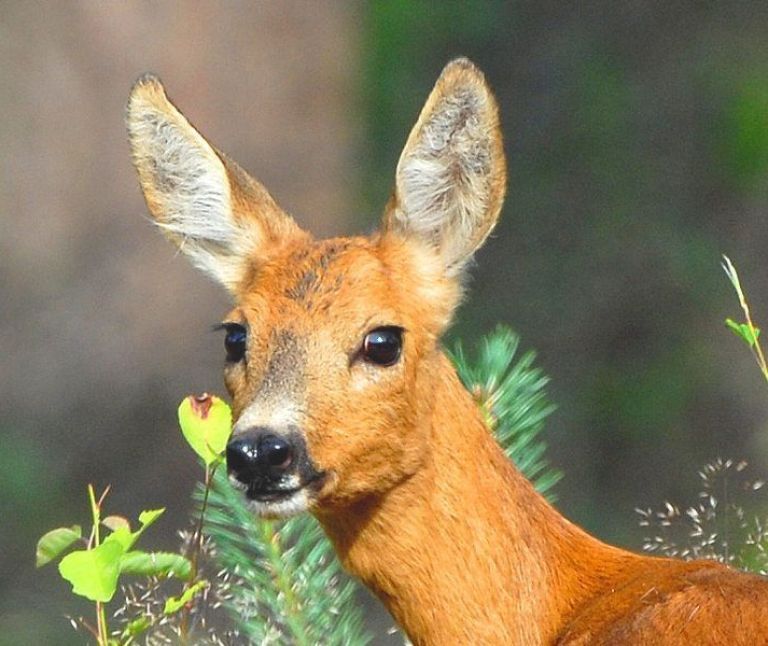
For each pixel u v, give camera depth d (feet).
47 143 56.95
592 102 72.23
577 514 59.31
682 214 68.85
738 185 69.00
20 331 56.80
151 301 56.95
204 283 57.26
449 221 29.58
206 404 27.76
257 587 29.63
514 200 70.08
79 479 56.34
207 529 30.07
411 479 28.27
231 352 29.12
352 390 28.07
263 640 28.76
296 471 27.61
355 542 28.53
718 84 71.56
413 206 29.50
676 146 70.54
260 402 27.86
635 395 63.16
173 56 56.59
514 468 28.73
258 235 30.42
